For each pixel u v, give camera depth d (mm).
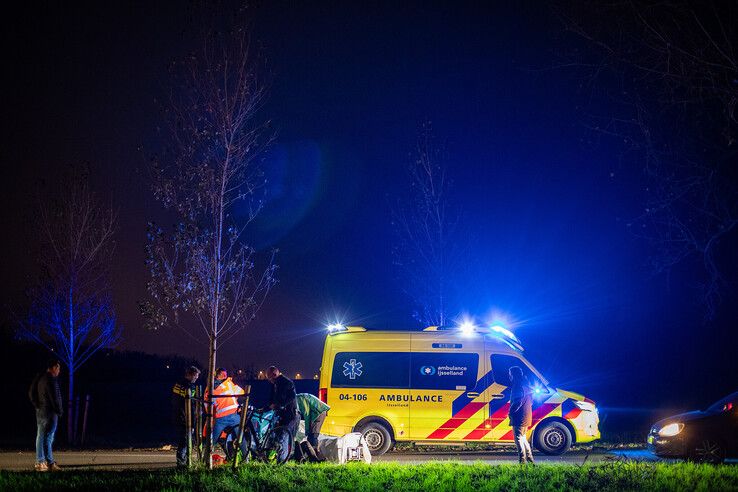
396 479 10883
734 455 13586
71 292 23031
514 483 10414
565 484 10305
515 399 13211
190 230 14820
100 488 10117
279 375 13273
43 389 13039
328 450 13758
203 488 10109
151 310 14383
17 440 22719
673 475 10773
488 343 16891
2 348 30984
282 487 10219
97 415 32375
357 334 17094
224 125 15617
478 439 16453
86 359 23078
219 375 13750
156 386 43656
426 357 16828
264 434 13375
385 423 16641
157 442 21656
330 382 16812
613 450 17656
